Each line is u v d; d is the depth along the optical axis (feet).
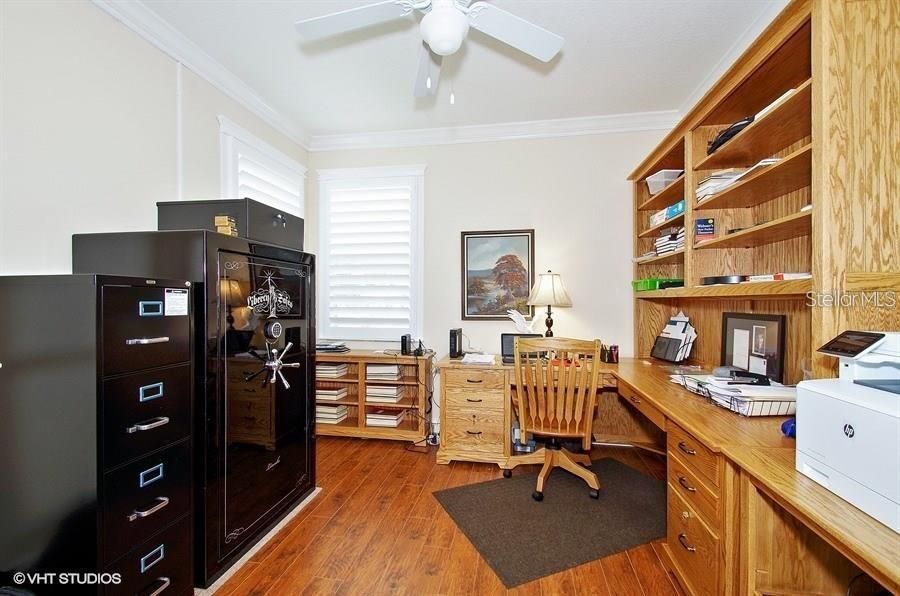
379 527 6.89
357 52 7.83
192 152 7.94
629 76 8.57
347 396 11.38
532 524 6.98
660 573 5.79
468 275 11.41
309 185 12.06
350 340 11.99
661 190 9.00
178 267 5.35
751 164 7.12
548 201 11.07
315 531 6.78
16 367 4.11
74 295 3.98
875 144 4.22
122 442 4.24
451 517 7.20
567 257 10.96
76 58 5.85
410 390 11.35
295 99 9.70
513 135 11.14
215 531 5.51
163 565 4.74
